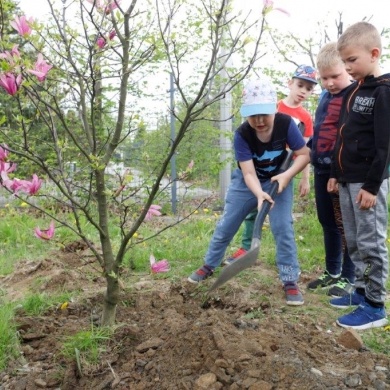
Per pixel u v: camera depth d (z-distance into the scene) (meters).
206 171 8.17
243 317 3.23
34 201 6.72
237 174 3.80
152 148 7.26
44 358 2.79
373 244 3.09
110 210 6.44
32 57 2.67
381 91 2.93
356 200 3.07
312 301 3.62
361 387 2.36
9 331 2.93
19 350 2.83
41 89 2.79
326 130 3.68
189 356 2.47
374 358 2.67
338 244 3.85
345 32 3.03
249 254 2.76
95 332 2.90
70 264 4.54
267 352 2.47
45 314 3.39
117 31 2.61
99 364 2.64
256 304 3.46
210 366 2.38
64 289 3.87
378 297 3.14
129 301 3.50
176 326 2.78
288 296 3.51
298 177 7.36
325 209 3.80
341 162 3.19
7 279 4.31
